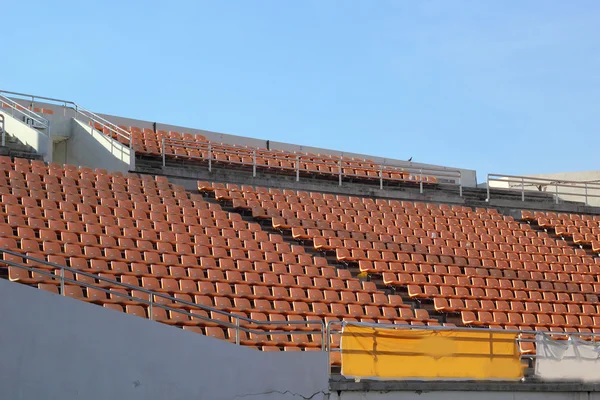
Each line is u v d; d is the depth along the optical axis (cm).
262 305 1622
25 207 1692
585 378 1448
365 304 1759
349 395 1260
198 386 1186
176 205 1970
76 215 1747
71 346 1133
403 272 1992
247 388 1209
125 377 1153
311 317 1623
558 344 1440
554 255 2398
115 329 1159
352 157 3128
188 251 1756
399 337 1311
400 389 1291
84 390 1130
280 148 2992
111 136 2331
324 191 2416
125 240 1688
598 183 2884
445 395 1327
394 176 2752
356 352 1278
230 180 2262
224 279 1664
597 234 2617
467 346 1359
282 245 1928
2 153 2005
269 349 1456
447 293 1959
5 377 1095
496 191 2794
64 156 2288
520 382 1389
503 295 2048
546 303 2050
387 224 2289
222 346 1208
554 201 2880
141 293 1490
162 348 1177
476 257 2241
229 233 1914
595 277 2325
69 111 2544
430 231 2317
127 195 1930
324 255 2012
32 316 1120
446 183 2911
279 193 2250
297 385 1234
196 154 2420
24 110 2394
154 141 2405
